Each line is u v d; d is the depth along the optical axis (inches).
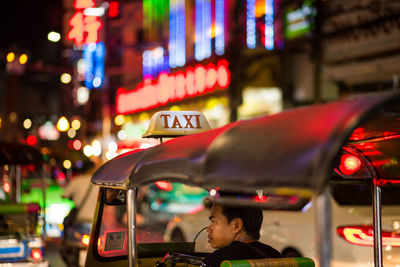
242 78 807.7
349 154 168.1
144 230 205.6
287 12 788.6
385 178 173.8
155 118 198.8
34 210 326.6
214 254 158.1
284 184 88.4
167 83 1015.6
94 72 1275.8
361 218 273.7
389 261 258.8
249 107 919.7
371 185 179.5
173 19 1055.6
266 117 110.2
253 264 145.5
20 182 427.2
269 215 320.5
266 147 96.3
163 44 1089.4
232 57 794.2
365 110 86.4
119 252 203.9
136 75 1253.7
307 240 297.1
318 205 91.5
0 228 319.6
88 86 1389.0
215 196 161.2
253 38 809.5
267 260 148.8
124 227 204.8
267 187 91.7
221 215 161.9
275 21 804.0
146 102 1136.2
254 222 162.2
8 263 315.0
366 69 689.0
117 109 1328.7
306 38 739.4
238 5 824.9
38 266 319.9
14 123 903.7
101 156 1080.8
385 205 269.1
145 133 201.0
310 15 706.2
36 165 372.8
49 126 1776.6
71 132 1692.9
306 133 91.1
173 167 117.3
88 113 1514.5
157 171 124.5
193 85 905.5
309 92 808.3
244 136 104.5
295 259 153.7
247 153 99.1
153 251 204.1
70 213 374.0
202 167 107.7
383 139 151.4
